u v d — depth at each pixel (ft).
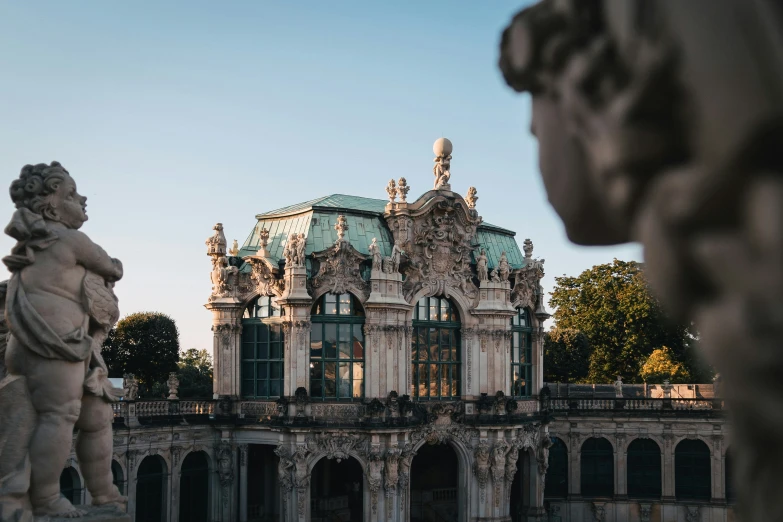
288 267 218.59
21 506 52.80
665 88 6.99
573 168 8.36
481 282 240.73
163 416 215.72
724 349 6.36
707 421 263.49
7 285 55.31
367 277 227.40
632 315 347.97
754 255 6.27
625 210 7.58
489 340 240.32
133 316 349.20
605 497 273.54
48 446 53.26
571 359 341.00
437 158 241.35
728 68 6.37
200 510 227.20
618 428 273.95
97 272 56.65
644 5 7.25
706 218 6.61
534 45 8.63
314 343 220.43
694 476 266.36
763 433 6.25
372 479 215.92
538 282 262.88
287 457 214.90
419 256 234.99
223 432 226.79
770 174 6.29
